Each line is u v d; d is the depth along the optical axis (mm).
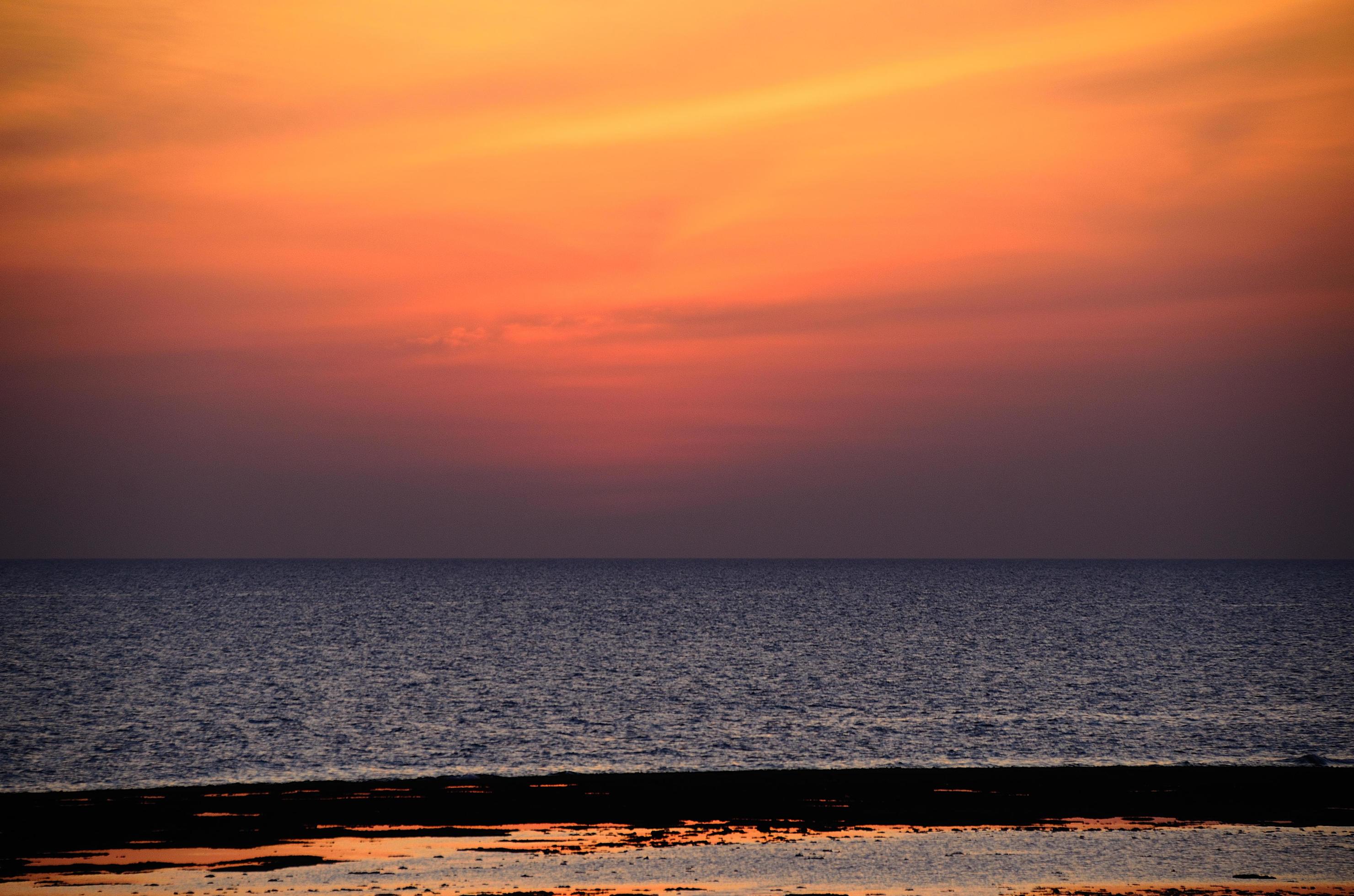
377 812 35469
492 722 57438
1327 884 27797
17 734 53531
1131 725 56594
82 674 78438
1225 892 27047
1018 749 49938
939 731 54938
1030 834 33000
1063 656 91812
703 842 32156
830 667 84500
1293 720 58000
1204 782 40125
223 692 69438
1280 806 36594
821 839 32344
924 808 36281
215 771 45062
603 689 70875
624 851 31016
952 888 27500
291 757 47906
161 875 28422
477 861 29828
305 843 31656
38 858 29953
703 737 53094
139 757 48062
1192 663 86438
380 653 94875
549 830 33375
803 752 49438
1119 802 37125
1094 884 27875
